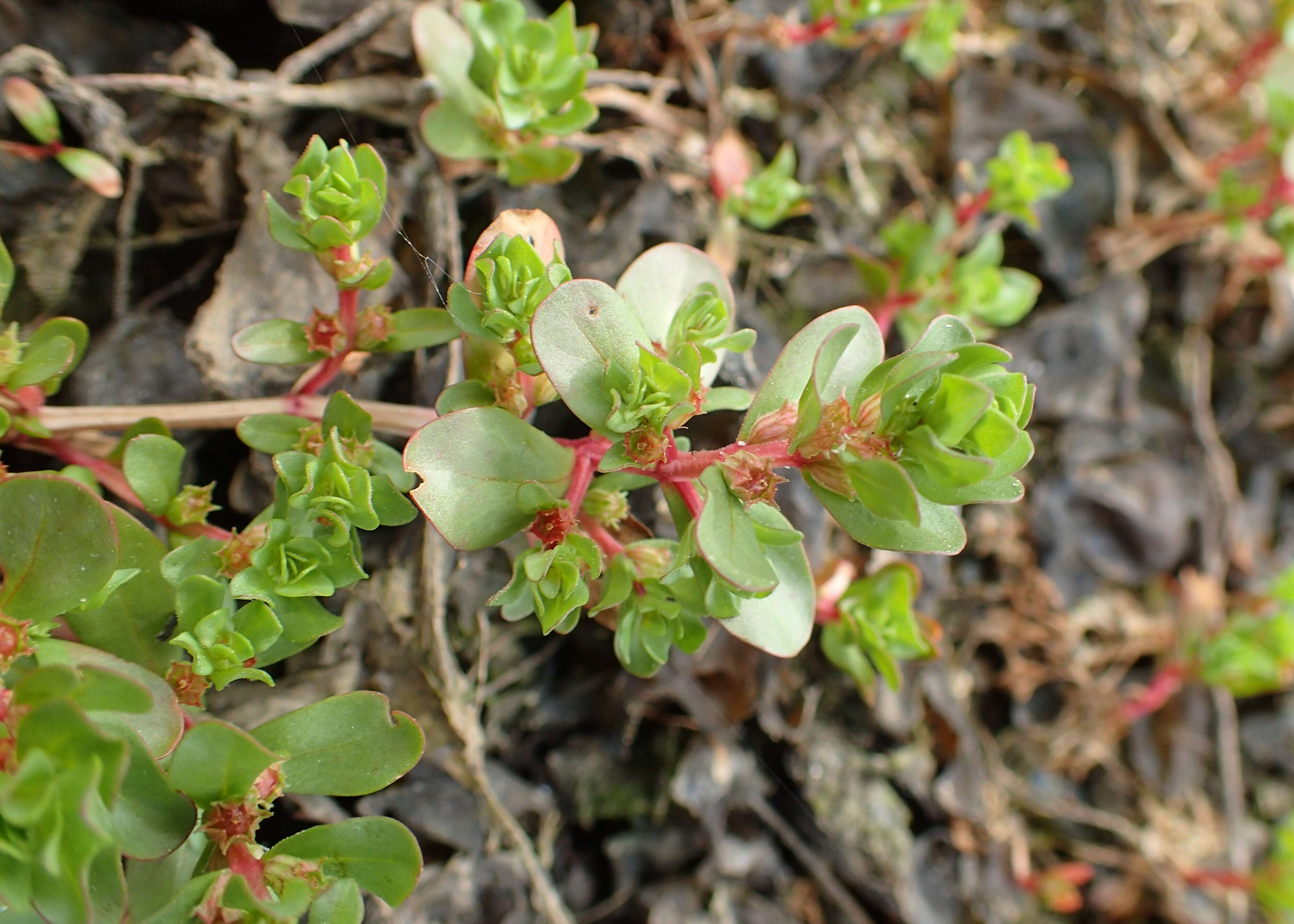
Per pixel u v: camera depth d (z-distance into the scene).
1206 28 0.22
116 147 0.13
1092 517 0.18
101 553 0.09
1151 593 0.19
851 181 0.18
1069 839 0.18
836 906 0.15
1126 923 0.18
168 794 0.09
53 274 0.12
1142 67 0.20
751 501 0.10
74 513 0.09
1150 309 0.20
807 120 0.17
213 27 0.14
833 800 0.15
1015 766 0.18
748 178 0.16
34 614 0.09
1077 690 0.18
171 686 0.10
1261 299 0.21
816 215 0.17
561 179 0.13
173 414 0.11
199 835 0.10
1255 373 0.21
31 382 0.10
